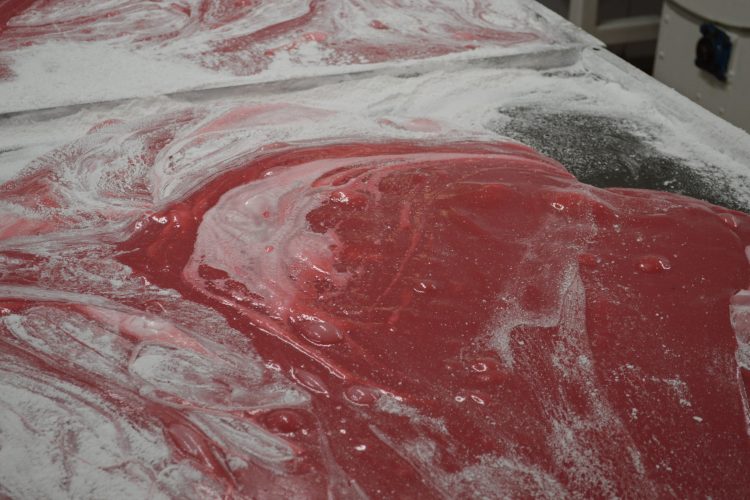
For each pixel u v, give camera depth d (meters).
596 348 0.91
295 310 0.99
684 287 1.00
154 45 1.75
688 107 1.43
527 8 1.90
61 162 1.33
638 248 1.08
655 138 1.38
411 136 1.39
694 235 1.10
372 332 0.95
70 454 0.80
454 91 1.55
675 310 0.97
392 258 1.07
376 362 0.90
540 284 1.01
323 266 1.06
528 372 0.89
